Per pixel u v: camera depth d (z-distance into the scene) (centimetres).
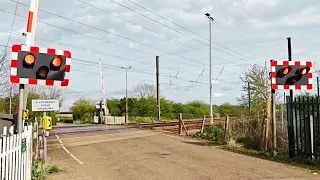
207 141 2048
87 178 1043
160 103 6581
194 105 7231
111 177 1055
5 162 664
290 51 2077
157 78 6191
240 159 1357
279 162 1282
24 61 830
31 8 931
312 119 1245
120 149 1705
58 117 6594
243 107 3100
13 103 2852
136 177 1052
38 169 1026
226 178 1019
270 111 1550
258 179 1001
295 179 994
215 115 5844
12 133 757
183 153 1534
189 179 1016
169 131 2859
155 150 1645
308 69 1352
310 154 1249
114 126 3925
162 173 1105
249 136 1777
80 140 2194
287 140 1463
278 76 1366
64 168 1203
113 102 6619
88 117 6444
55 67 854
